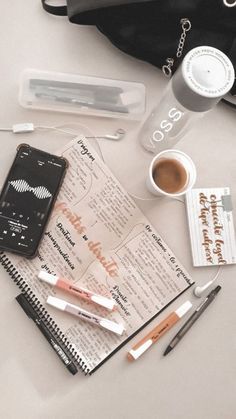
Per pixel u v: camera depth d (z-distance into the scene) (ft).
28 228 2.30
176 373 2.35
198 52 1.99
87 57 2.47
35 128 2.39
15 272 2.27
